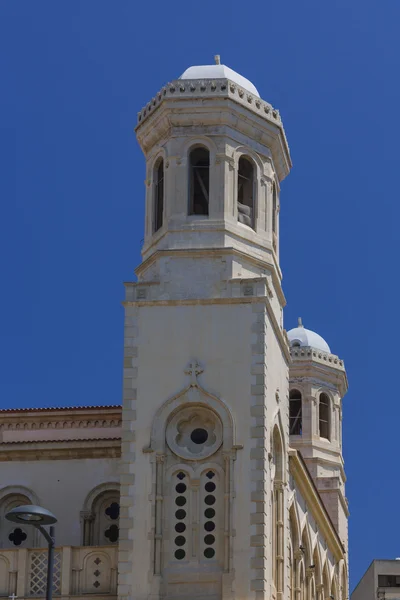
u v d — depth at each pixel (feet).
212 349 190.39
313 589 241.35
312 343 306.96
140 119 207.72
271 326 196.34
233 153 201.67
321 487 292.81
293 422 302.25
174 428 187.83
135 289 194.90
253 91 209.97
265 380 188.75
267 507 184.44
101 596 184.34
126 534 182.80
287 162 214.69
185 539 182.70
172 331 191.83
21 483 204.85
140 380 189.98
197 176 202.90
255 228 202.39
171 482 185.37
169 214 198.90
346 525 303.89
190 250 195.62
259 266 199.93
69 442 205.26
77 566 186.91
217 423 187.42
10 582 186.60
